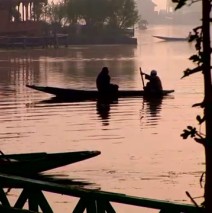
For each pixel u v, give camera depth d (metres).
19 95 89.81
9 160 39.38
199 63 15.86
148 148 50.22
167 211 21.50
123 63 158.12
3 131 58.88
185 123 63.53
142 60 169.50
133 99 83.12
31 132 58.19
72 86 102.00
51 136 56.00
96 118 66.75
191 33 17.06
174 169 42.78
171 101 81.38
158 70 134.62
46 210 24.12
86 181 39.94
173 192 37.19
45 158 40.00
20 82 111.00
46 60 172.50
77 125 62.09
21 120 65.88
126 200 22.05
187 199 35.62
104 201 22.56
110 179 40.34
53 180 40.19
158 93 84.62
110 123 63.31
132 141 53.38
